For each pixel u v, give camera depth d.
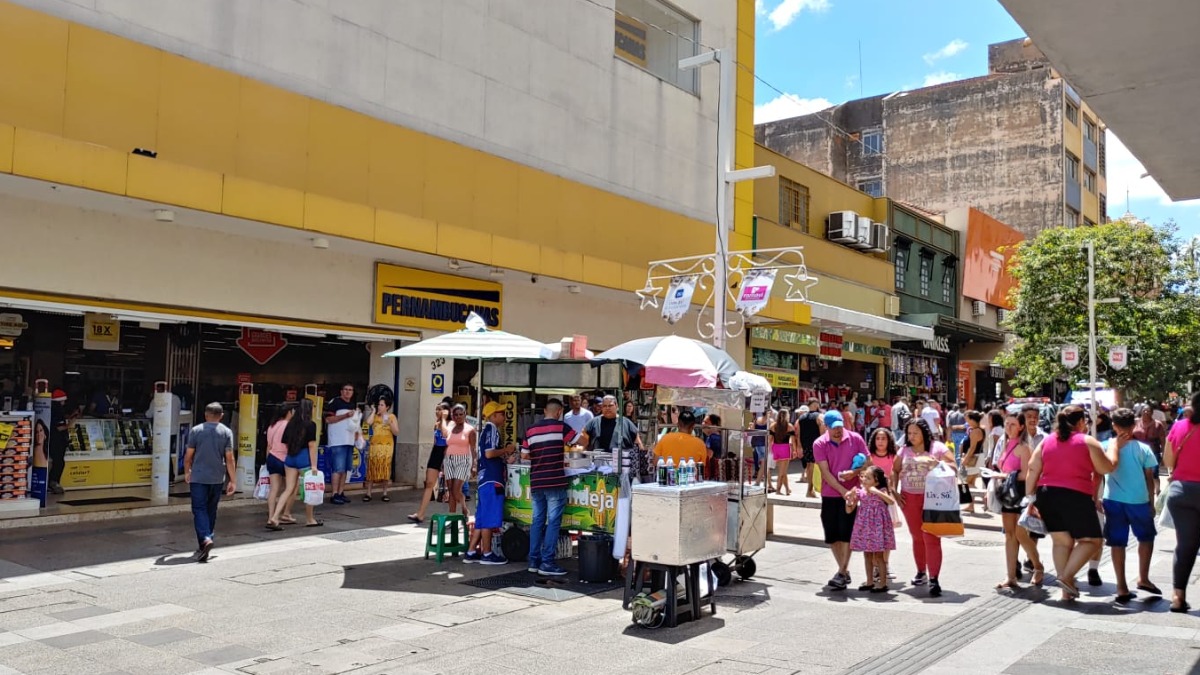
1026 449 8.77
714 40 22.62
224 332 15.41
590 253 18.58
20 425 11.34
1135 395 27.56
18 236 10.82
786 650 6.59
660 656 6.42
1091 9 4.36
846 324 25.80
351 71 14.16
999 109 44.44
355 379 16.91
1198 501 7.52
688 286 15.18
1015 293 30.17
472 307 16.86
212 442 9.53
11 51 10.23
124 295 11.82
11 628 6.83
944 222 35.53
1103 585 8.99
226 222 12.27
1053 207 42.81
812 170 27.62
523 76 17.30
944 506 8.50
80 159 10.19
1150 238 27.61
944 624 7.39
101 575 8.66
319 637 6.78
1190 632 7.01
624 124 19.73
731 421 9.98
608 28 19.50
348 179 13.97
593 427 11.66
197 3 12.18
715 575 8.80
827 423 9.08
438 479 13.35
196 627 6.98
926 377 34.44
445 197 15.55
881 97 48.28
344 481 13.91
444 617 7.47
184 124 11.89
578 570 9.31
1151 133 6.01
